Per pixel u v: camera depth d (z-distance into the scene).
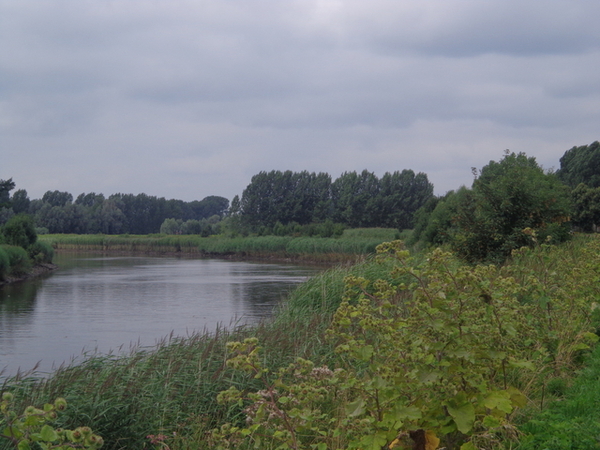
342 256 55.25
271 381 8.12
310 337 10.49
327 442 5.07
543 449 4.41
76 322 18.91
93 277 38.31
